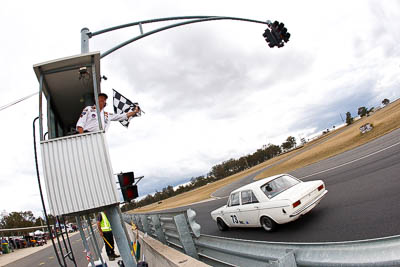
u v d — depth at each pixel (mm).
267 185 7004
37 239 30312
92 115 4309
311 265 1468
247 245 2258
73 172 3439
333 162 17281
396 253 1125
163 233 5480
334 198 7832
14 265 14891
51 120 4609
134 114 5156
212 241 3141
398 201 5492
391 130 21406
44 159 3430
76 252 13664
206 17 8398
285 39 9891
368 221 4984
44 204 3764
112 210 3832
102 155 3561
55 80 4258
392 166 9047
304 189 6473
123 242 3803
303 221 6570
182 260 3043
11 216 67000
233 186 34094
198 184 145375
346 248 1328
